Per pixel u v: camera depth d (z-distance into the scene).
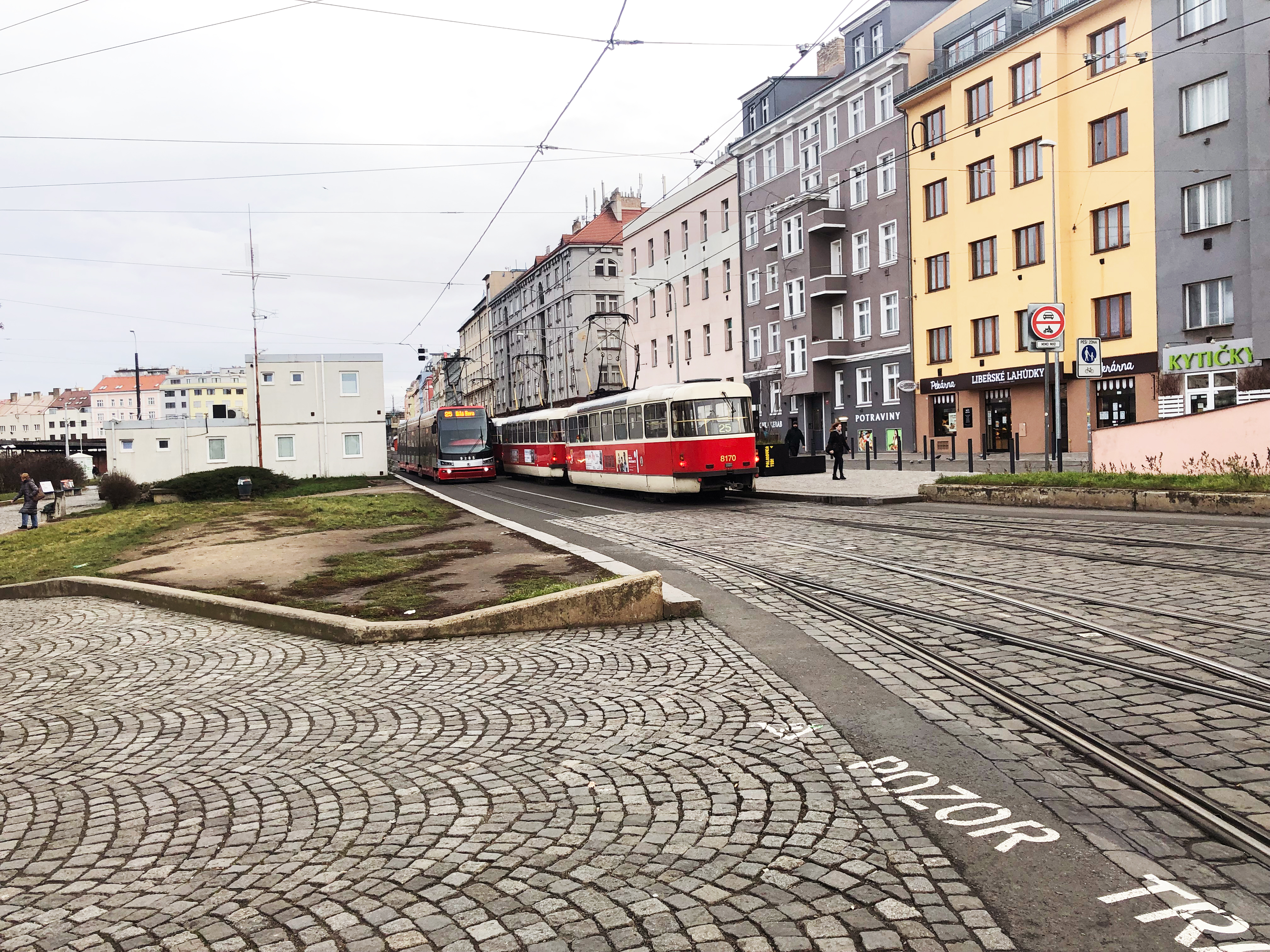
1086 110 32.62
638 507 23.06
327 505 26.91
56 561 17.56
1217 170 28.56
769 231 49.91
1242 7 27.42
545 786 4.73
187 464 50.38
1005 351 36.31
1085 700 5.56
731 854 3.81
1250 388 26.06
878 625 7.95
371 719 6.19
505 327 98.44
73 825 4.55
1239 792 4.12
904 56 40.59
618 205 75.56
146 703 6.97
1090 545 11.56
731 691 6.29
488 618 8.80
